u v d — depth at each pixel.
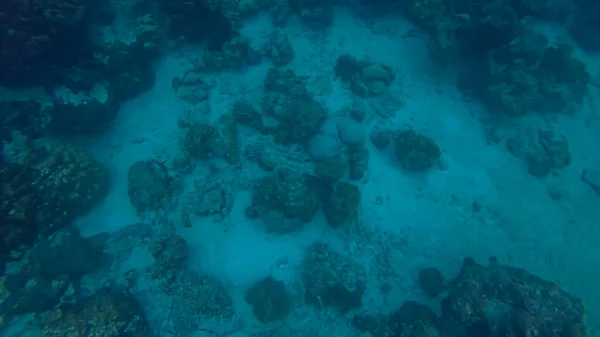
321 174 11.50
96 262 10.20
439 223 12.23
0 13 10.06
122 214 11.04
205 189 11.45
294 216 10.96
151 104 12.65
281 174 11.54
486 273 10.71
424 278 11.03
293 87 13.01
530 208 12.91
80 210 10.65
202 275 10.48
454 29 14.27
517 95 13.90
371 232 11.61
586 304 11.57
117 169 11.65
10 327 9.27
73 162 10.65
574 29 16.48
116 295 9.83
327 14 14.77
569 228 12.71
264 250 11.02
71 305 9.59
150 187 10.97
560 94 14.33
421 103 14.16
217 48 13.48
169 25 13.27
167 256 10.07
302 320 10.32
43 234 9.96
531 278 10.92
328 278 10.39
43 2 10.66
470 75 14.56
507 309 10.05
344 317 10.48
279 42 13.88
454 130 13.88
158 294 10.21
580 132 14.45
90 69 11.92
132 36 13.29
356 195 11.27
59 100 11.45
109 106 11.73
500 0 14.16
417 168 12.64
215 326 10.00
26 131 11.09
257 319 10.12
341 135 12.40
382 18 15.50
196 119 12.34
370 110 13.57
